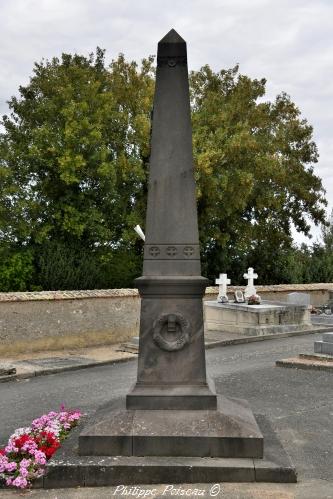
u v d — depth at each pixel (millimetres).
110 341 18172
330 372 12133
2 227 20922
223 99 29094
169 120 6648
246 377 11820
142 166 23828
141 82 25484
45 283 19984
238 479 5605
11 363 14336
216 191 23531
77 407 9641
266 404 9359
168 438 5895
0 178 21328
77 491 5496
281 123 32469
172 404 6223
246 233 27594
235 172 24594
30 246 21531
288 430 7777
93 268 20906
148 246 6562
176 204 6578
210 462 5715
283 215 31875
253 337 18156
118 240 24047
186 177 6602
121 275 22719
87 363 14320
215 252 27219
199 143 23594
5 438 7691
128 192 23891
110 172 21703
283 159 30984
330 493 5379
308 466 6273
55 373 13398
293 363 12773
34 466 5781
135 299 18953
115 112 23938
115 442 5914
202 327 6434
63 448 6137
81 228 21406
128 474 5605
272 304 20922
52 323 16828
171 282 6445
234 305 19797
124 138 24516
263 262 29328
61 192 22453
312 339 18359
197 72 30672
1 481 5660
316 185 33250
